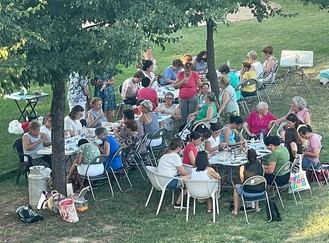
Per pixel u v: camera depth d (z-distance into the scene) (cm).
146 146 1451
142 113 1482
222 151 1320
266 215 1199
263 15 1864
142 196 1313
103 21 1065
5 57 941
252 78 1816
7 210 1262
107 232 1155
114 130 1468
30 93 1878
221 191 1316
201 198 1195
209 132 1302
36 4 1004
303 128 1340
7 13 927
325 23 3111
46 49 1024
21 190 1366
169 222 1188
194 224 1174
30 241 1128
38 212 1245
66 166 1355
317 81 2123
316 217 1180
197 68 1961
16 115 1906
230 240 1102
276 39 2845
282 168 1223
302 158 1329
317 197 1276
